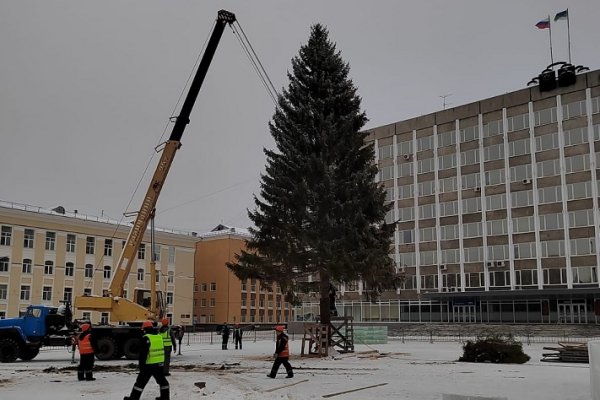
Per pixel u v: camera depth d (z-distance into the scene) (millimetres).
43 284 67188
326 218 28156
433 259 68688
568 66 61969
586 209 58812
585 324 55688
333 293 31469
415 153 72188
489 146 66438
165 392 13156
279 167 30109
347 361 26422
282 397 14203
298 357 28625
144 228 30344
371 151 31266
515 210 63438
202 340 52750
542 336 52188
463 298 65250
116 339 28531
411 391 15594
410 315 69062
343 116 30500
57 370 22234
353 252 28094
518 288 61812
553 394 15070
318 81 31094
